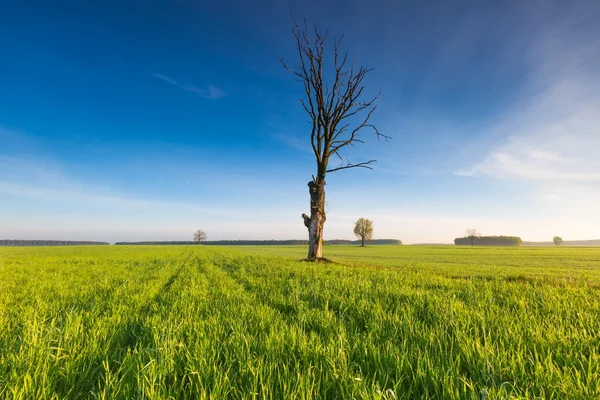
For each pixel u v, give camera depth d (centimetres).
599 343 349
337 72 2391
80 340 369
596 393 230
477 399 223
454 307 538
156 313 584
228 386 253
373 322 445
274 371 283
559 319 463
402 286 877
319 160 2453
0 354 336
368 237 14600
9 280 1149
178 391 250
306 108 2459
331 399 248
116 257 3272
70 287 992
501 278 1248
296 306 602
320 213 2394
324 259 2305
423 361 289
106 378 269
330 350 321
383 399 229
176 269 1853
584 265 3066
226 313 535
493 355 296
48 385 256
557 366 288
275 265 1808
